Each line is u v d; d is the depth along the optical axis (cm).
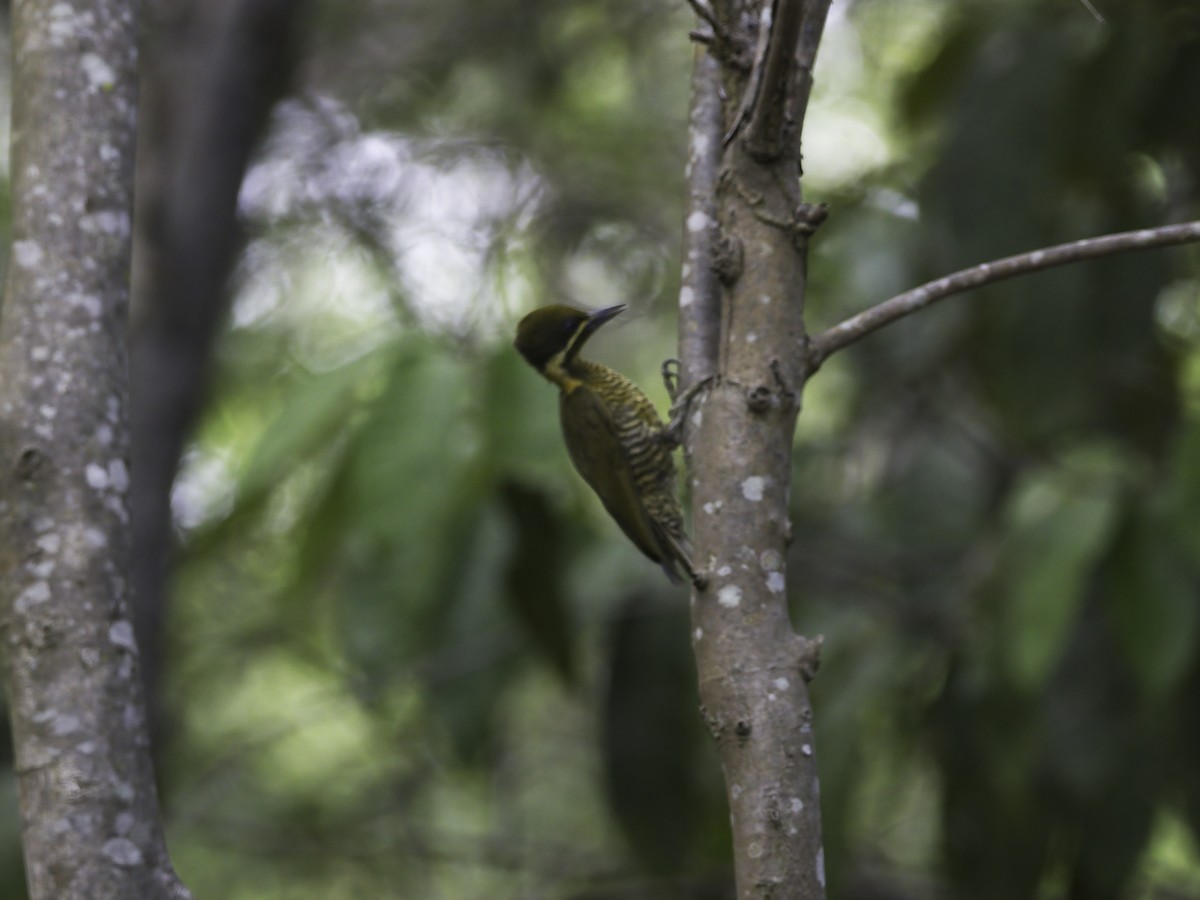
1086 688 1138
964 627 1211
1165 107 1151
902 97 1267
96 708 484
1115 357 1145
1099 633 1141
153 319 1213
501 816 1594
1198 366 1292
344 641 961
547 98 1775
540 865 1539
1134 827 1138
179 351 1219
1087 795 1141
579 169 1775
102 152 533
